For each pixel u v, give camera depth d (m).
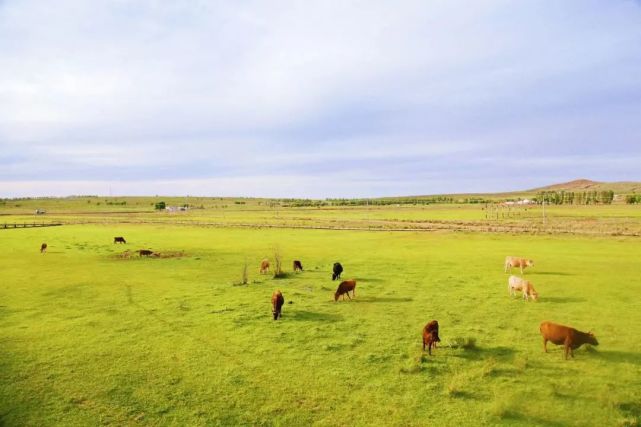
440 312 20.81
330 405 11.88
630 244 46.84
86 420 11.26
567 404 11.61
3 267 36.09
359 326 18.77
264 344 16.61
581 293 24.27
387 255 42.12
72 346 16.56
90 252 46.09
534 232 62.16
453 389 12.37
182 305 22.70
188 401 12.20
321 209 192.62
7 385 13.26
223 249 48.47
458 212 138.00
